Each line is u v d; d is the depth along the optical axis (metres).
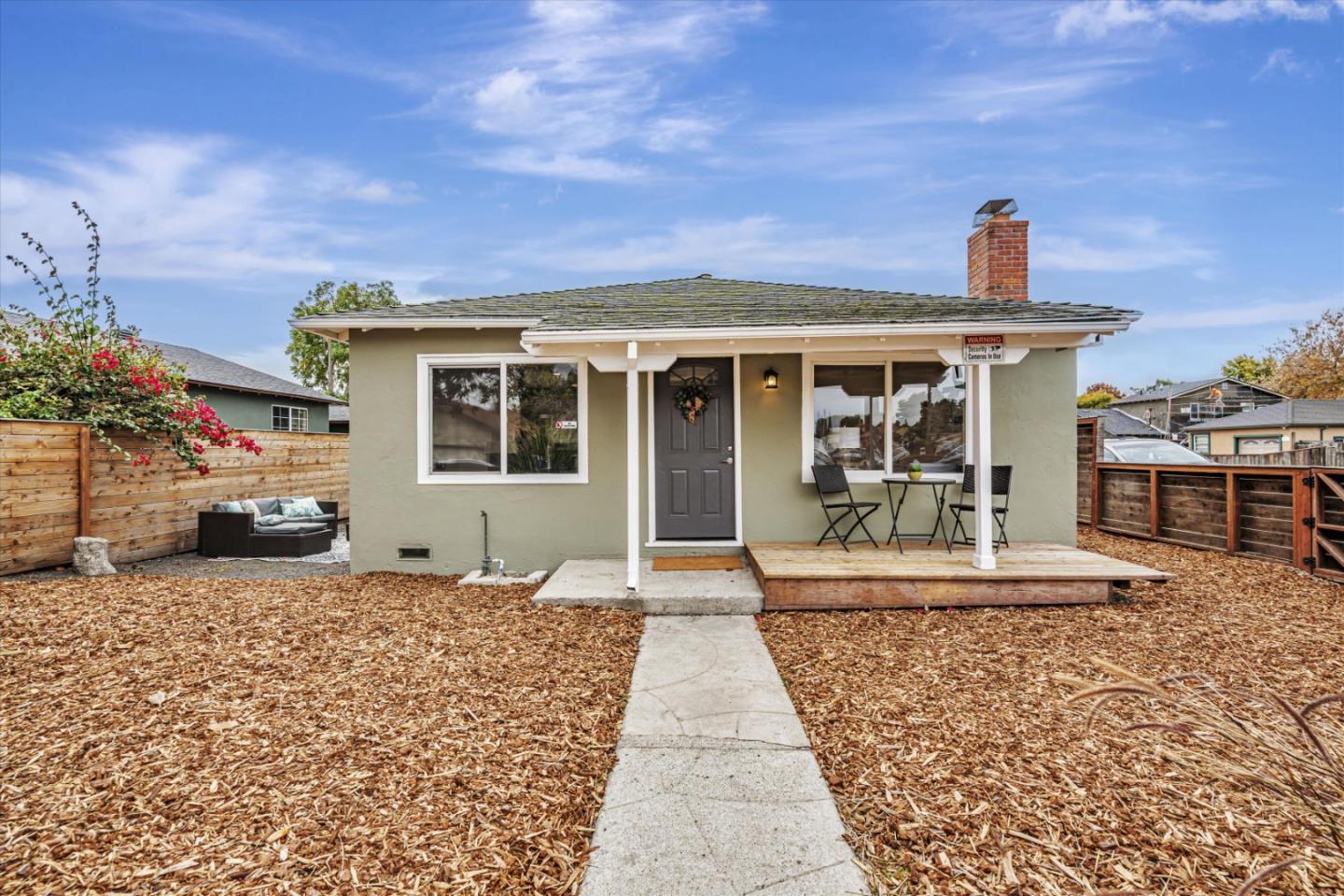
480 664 4.03
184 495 8.41
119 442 7.47
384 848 2.20
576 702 3.51
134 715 3.16
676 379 6.91
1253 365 38.31
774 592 5.32
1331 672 3.80
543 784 2.67
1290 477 6.52
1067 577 5.28
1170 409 28.53
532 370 6.84
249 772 2.68
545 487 6.82
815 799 2.55
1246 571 6.39
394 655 4.12
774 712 3.38
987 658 4.10
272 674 3.73
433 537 6.80
